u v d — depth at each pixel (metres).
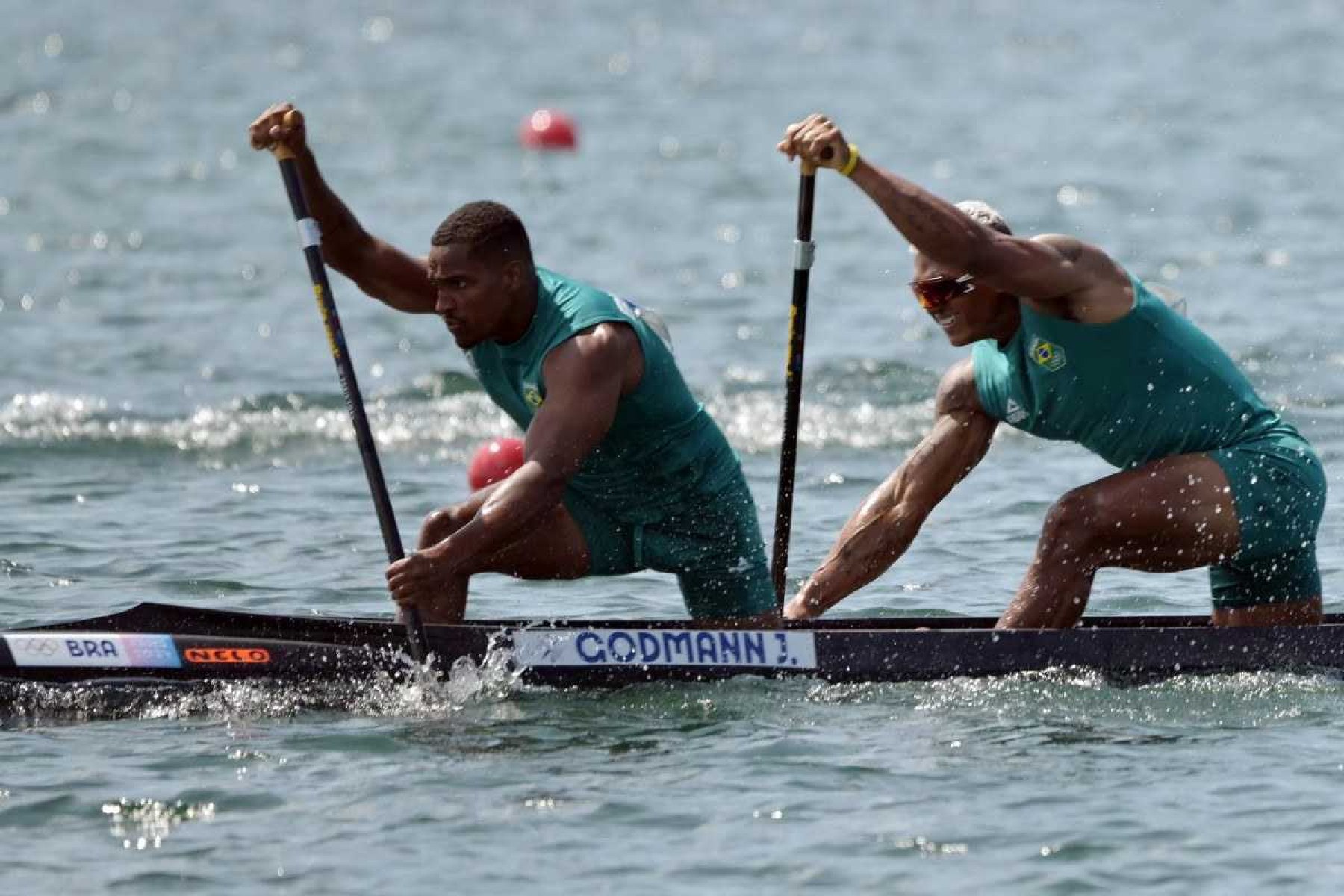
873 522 26.30
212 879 17.77
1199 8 174.25
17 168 89.31
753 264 66.56
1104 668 23.67
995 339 24.09
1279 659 23.97
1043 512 35.66
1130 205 76.56
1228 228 71.06
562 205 79.88
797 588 29.95
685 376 49.22
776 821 19.03
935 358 51.47
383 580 30.84
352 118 107.81
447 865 18.00
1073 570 23.78
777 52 145.38
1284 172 83.94
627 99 117.38
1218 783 20.02
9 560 31.73
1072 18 169.25
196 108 112.38
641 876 17.75
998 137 96.81
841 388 47.91
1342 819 18.94
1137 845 18.34
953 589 30.11
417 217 75.81
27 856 18.33
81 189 83.62
